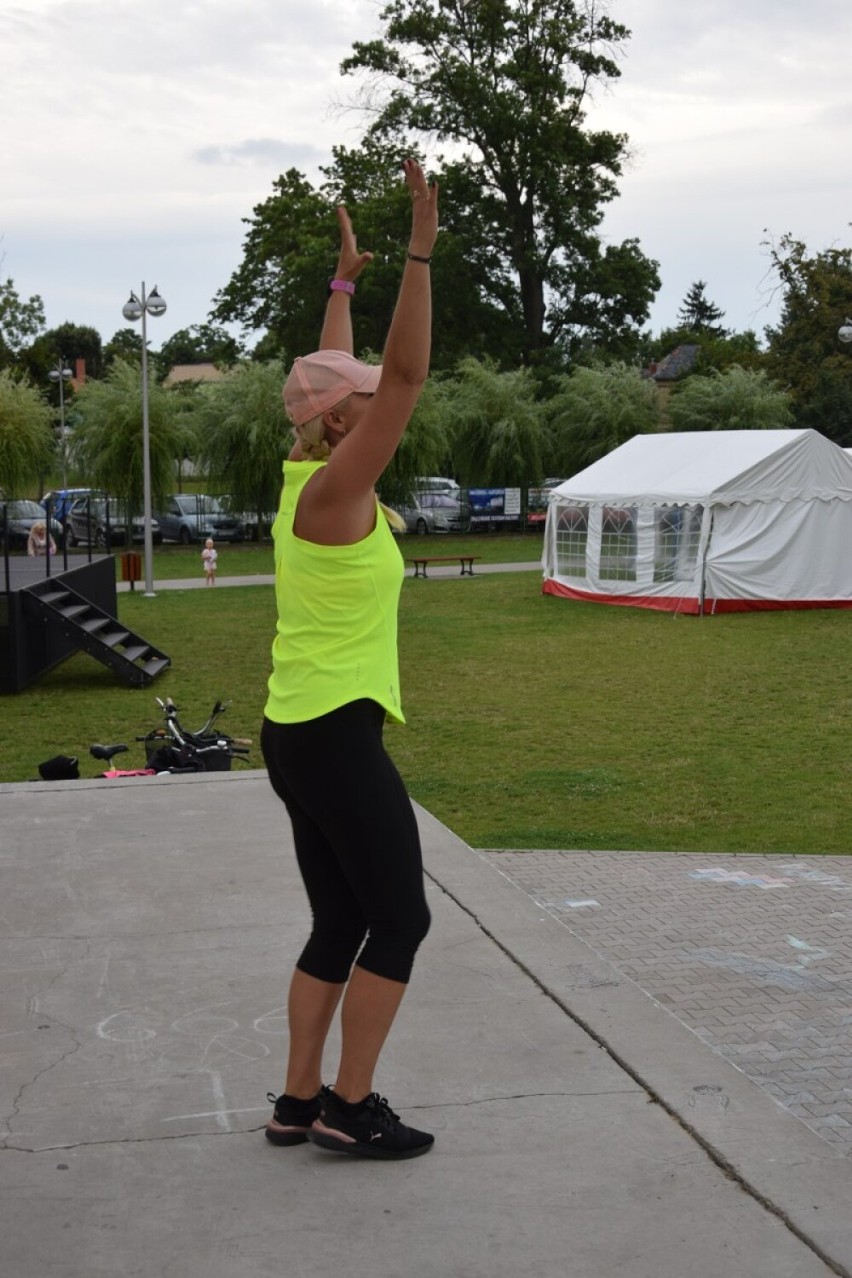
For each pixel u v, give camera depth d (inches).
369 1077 109.3
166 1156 110.1
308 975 111.5
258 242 2426.2
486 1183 105.0
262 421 1590.8
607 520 1028.5
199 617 959.0
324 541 102.1
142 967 155.3
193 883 188.1
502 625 904.3
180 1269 93.3
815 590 981.2
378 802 104.3
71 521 1676.9
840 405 2065.7
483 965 154.1
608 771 449.7
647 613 964.6
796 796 410.3
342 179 2353.6
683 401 1971.0
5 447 1557.6
